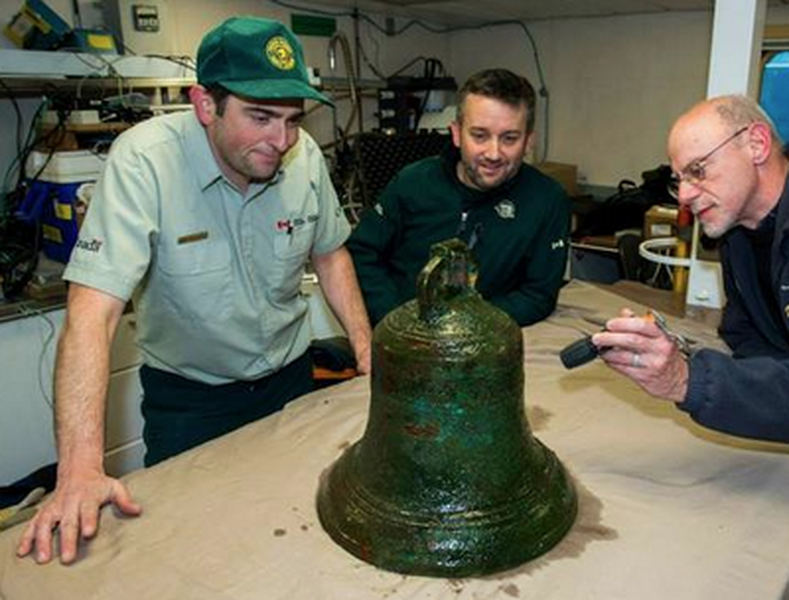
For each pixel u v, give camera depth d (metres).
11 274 1.99
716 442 1.12
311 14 3.07
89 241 1.13
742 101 1.17
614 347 0.92
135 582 0.82
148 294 1.32
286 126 1.13
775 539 0.87
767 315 1.33
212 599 0.79
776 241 1.11
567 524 0.90
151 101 2.23
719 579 0.80
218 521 0.93
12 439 2.01
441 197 1.72
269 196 1.33
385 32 3.44
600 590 0.79
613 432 1.16
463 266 0.87
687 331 1.61
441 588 0.80
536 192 1.70
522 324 1.67
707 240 1.80
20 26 2.07
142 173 1.18
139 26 2.24
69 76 2.03
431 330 0.84
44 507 0.92
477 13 3.38
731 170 1.14
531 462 0.91
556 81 3.59
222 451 1.10
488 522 0.84
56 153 2.03
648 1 2.90
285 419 1.20
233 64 1.07
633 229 3.15
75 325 1.06
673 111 3.26
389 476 0.88
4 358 1.95
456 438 0.85
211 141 1.22
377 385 0.88
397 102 3.31
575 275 3.21
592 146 3.56
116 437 2.17
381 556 0.84
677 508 0.94
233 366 1.40
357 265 1.79
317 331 2.14
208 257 1.27
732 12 1.70
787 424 0.94
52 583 0.82
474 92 1.54
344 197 2.74
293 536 0.90
